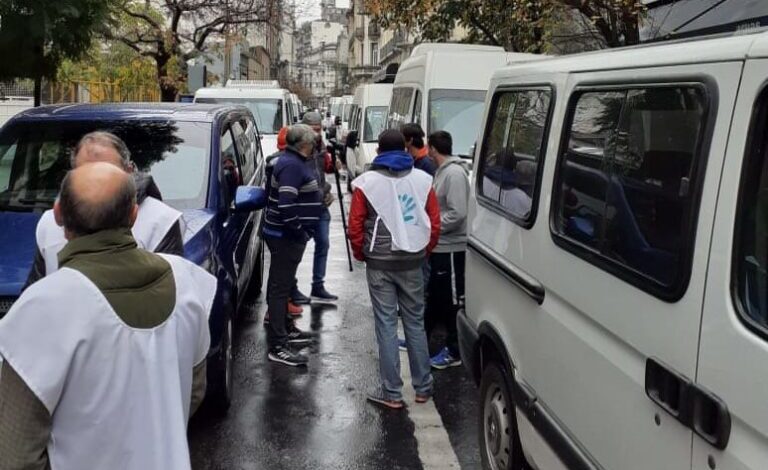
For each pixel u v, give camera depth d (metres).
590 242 3.16
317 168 8.26
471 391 5.93
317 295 8.48
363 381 6.09
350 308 8.23
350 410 5.53
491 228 4.51
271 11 24.80
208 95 17.44
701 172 2.42
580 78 3.56
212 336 4.96
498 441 4.32
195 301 2.42
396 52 43.12
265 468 4.67
